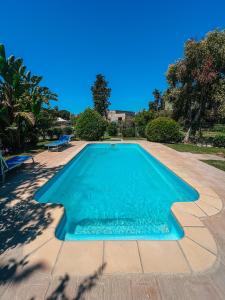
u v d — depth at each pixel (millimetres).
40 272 2676
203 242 3328
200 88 17406
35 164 9031
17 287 2449
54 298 2309
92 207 5926
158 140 19312
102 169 10578
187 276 2631
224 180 6676
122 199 6645
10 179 6797
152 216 5348
